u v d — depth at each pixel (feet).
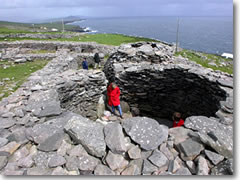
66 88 18.95
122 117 22.97
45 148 9.14
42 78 21.06
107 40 77.56
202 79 21.11
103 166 8.20
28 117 12.39
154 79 24.67
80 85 20.84
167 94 25.95
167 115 27.53
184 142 9.05
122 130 10.30
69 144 9.52
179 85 24.22
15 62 40.83
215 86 19.29
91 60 45.42
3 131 11.05
